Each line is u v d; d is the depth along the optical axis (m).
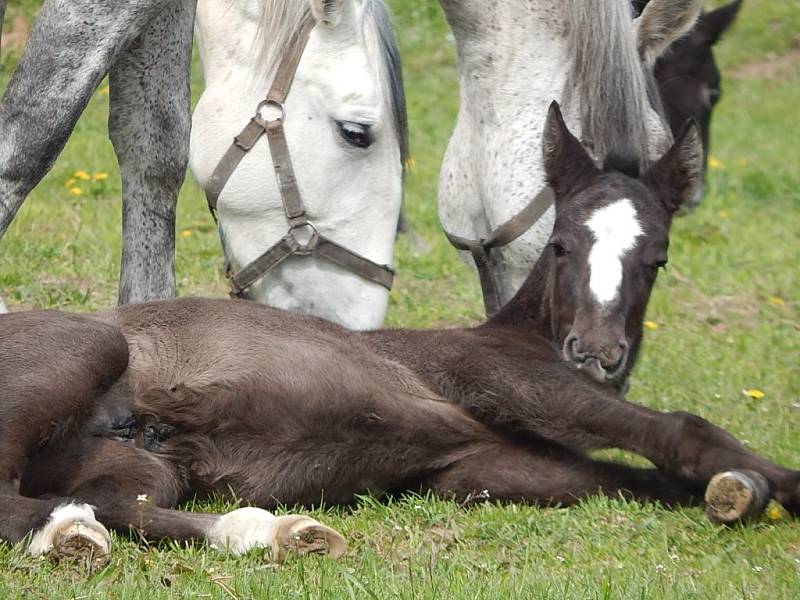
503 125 10.73
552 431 9.03
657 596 7.15
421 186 23.52
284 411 8.80
